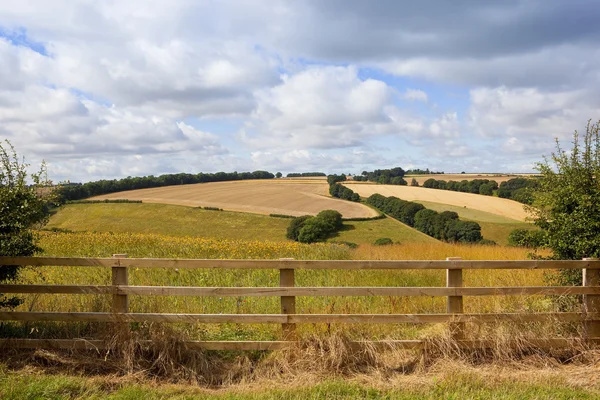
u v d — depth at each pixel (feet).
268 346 19.16
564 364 19.69
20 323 20.84
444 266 19.71
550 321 20.54
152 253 51.37
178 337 18.99
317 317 19.38
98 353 18.95
